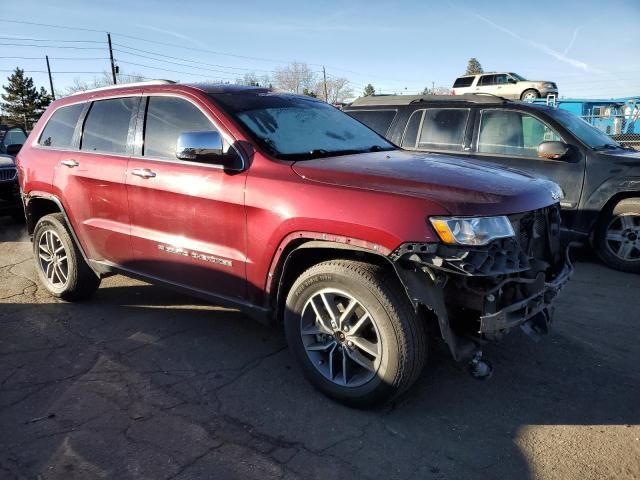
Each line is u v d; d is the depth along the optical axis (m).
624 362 3.64
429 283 2.71
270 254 3.19
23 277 5.65
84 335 4.12
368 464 2.62
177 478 2.52
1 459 2.65
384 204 2.77
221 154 3.38
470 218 2.66
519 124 6.42
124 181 3.98
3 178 8.00
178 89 3.89
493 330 2.72
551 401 3.18
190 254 3.64
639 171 5.57
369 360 3.01
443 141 6.89
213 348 3.88
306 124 3.92
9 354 3.80
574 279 5.52
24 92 70.81
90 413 3.05
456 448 2.74
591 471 2.56
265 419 2.99
